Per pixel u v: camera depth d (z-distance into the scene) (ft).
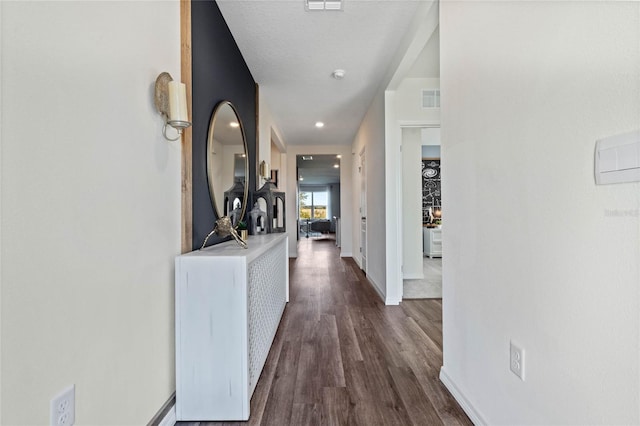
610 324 2.55
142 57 4.23
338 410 5.13
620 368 2.47
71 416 3.00
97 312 3.35
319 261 21.52
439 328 8.84
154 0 4.55
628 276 2.39
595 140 2.66
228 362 4.91
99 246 3.39
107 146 3.52
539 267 3.35
